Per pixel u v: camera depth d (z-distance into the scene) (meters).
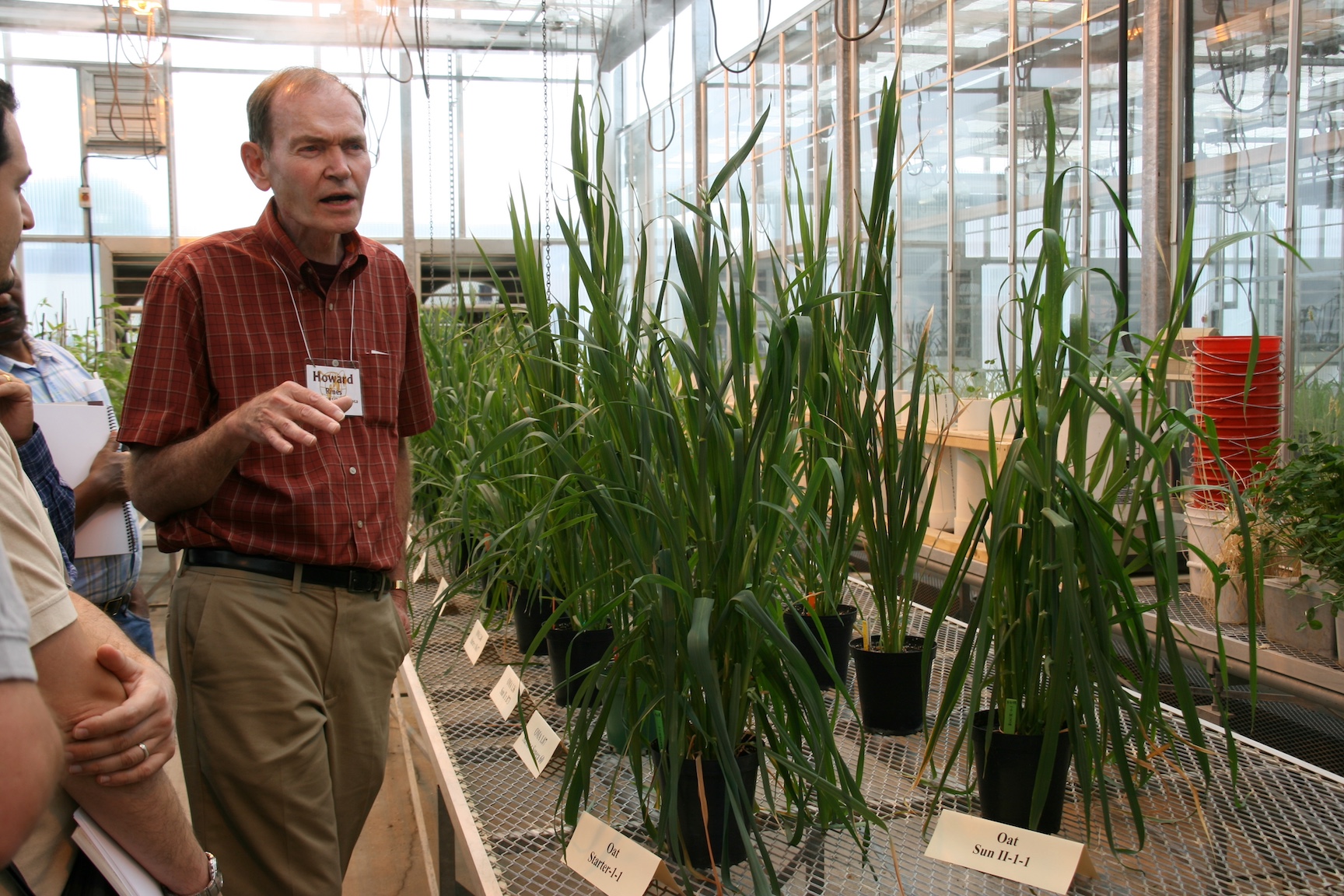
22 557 0.76
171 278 1.61
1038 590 1.21
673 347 1.16
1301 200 3.04
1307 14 2.97
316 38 8.47
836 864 1.18
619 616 1.49
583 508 1.67
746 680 1.16
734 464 1.12
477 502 2.17
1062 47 4.01
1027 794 1.23
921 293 5.12
